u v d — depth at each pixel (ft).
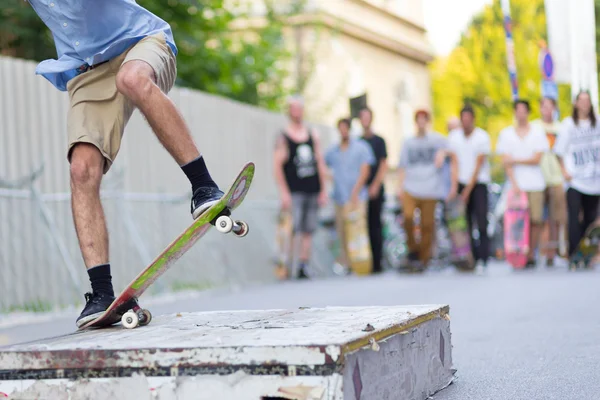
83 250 13.82
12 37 49.16
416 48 112.37
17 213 31.12
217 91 62.90
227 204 12.80
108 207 36.11
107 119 14.19
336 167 52.24
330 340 9.59
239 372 9.64
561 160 46.85
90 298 13.66
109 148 14.16
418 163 49.65
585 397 12.88
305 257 49.67
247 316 13.25
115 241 36.19
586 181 45.14
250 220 47.21
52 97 33.68
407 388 11.85
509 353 17.62
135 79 13.52
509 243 48.62
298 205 49.08
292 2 75.31
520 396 13.07
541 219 48.19
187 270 40.27
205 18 62.85
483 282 39.27
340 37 94.07
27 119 32.48
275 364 9.54
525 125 48.37
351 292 36.19
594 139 45.03
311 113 75.97
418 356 12.43
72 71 14.73
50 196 32.94
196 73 62.69
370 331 10.48
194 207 13.57
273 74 69.87
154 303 33.91
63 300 32.30
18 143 31.99
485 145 48.37
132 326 12.44
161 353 9.82
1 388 10.27
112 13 14.20
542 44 55.26
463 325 22.76
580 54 57.00
